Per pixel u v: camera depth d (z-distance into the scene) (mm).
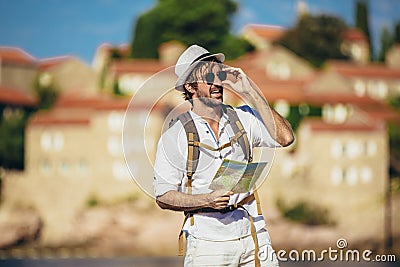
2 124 59375
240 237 7508
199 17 63125
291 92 61750
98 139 59781
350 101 61531
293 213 57156
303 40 63250
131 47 63625
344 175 58656
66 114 60156
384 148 59562
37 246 57688
